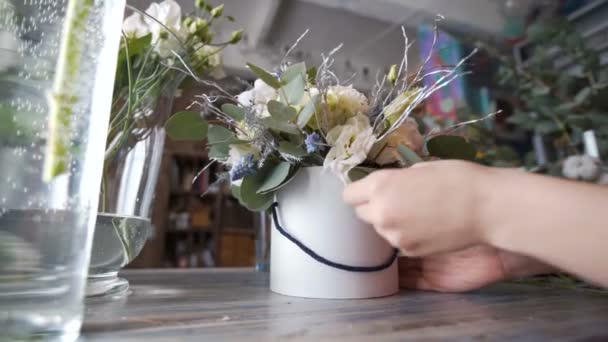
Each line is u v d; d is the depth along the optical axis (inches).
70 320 10.4
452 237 12.4
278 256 18.7
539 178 12.2
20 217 9.9
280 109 16.5
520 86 45.4
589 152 40.5
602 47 55.7
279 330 11.8
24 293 9.7
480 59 53.1
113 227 17.6
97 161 11.5
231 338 10.9
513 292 20.1
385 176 13.5
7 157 10.0
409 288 21.0
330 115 17.4
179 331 11.6
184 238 90.1
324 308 15.2
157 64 19.6
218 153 18.3
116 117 18.4
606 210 11.0
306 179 17.2
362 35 52.7
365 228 17.3
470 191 12.2
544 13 60.8
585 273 11.3
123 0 12.8
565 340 11.1
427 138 19.7
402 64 19.3
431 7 55.1
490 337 11.3
